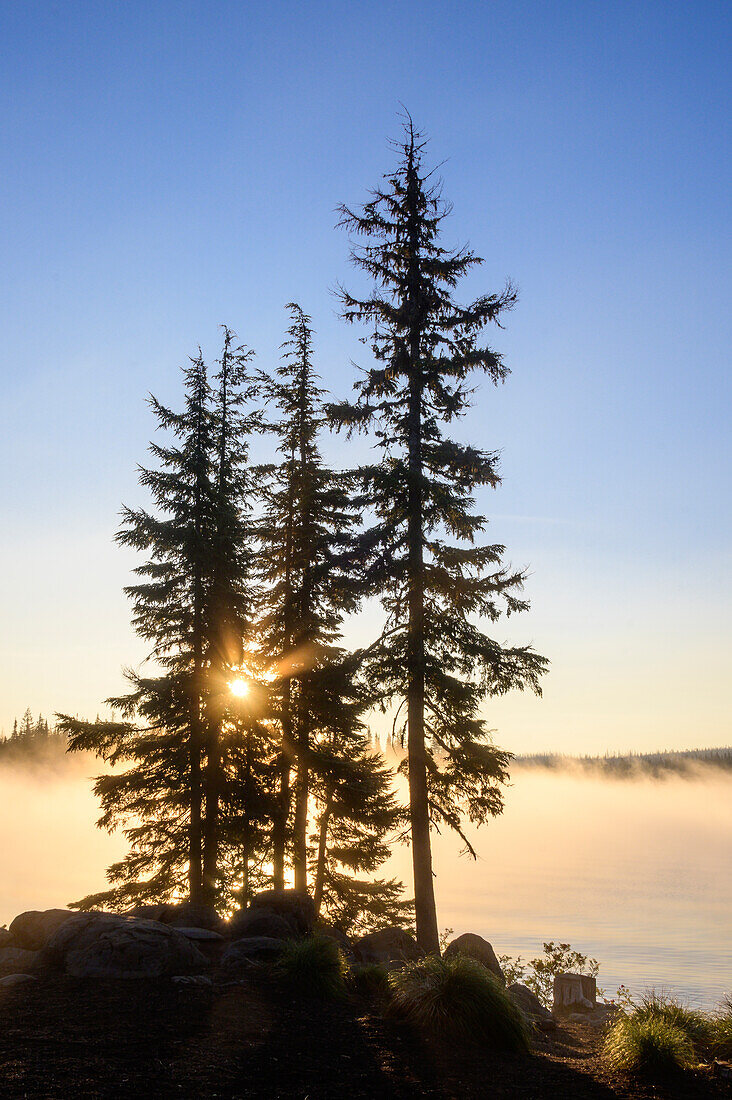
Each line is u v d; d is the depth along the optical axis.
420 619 21.34
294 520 26.66
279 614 26.02
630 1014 12.17
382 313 22.91
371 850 26.41
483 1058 10.09
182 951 12.77
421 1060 9.70
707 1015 12.57
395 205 23.30
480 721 21.17
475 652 20.72
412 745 20.91
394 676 20.94
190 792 22.80
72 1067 8.20
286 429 26.94
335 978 12.62
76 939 12.95
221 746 23.30
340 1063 9.21
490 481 21.72
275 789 24.47
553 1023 13.69
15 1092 7.44
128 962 12.23
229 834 22.88
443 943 23.31
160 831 23.45
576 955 22.22
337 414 22.41
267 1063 8.90
